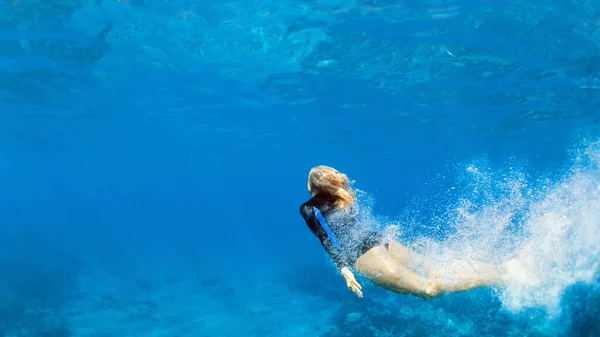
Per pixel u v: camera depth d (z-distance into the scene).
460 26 12.34
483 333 5.20
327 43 13.99
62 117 25.94
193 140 34.84
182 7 11.71
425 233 4.38
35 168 58.00
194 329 17.17
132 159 49.00
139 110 23.88
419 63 15.55
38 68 16.95
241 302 21.25
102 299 21.39
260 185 95.44
